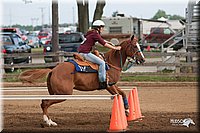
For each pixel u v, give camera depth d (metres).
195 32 31.73
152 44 49.97
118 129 11.80
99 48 35.34
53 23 27.70
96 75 13.00
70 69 12.68
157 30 50.50
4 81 24.98
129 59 14.40
